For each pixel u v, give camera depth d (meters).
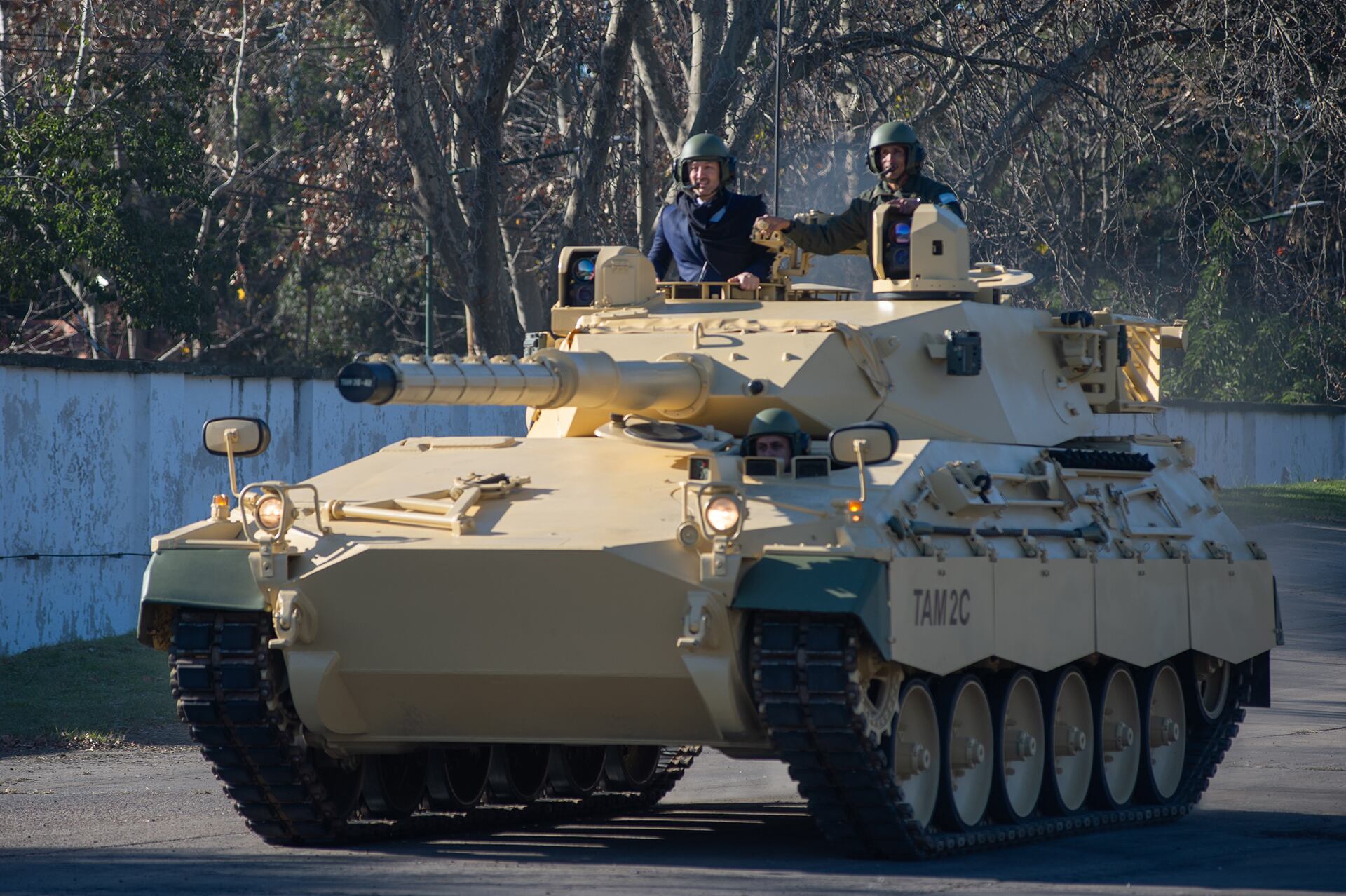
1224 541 46.31
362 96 110.62
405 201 100.69
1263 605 47.56
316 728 34.59
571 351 37.38
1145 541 41.97
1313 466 148.25
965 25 91.75
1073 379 45.50
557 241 95.31
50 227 107.12
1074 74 93.25
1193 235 106.12
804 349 38.53
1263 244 107.50
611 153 98.56
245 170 130.88
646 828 40.47
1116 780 41.66
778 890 30.09
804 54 86.25
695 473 34.19
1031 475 38.72
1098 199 123.38
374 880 31.41
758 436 34.81
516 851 35.97
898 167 44.38
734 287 44.31
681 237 45.81
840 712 31.58
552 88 100.56
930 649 32.88
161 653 66.69
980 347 39.78
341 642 33.91
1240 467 140.00
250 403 74.81
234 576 34.50
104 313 139.50
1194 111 107.19
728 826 40.78
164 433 70.81
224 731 35.28
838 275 95.75
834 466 35.06
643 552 31.75
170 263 110.00
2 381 63.28
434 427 84.19
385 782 38.34
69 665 62.94
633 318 41.19
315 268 146.25
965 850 35.22
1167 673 44.00
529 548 31.98
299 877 31.83
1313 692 67.38
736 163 45.66
